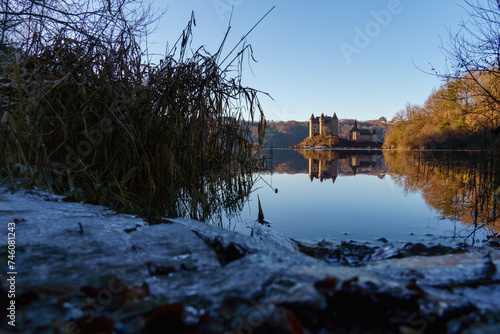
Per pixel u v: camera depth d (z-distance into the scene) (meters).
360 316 0.62
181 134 2.52
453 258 0.95
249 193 3.09
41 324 0.56
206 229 1.21
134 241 1.07
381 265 0.98
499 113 5.95
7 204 1.51
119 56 2.44
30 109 2.00
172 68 2.59
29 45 2.38
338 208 2.43
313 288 0.68
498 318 0.59
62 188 2.07
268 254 0.96
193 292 0.70
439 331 0.59
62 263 0.84
